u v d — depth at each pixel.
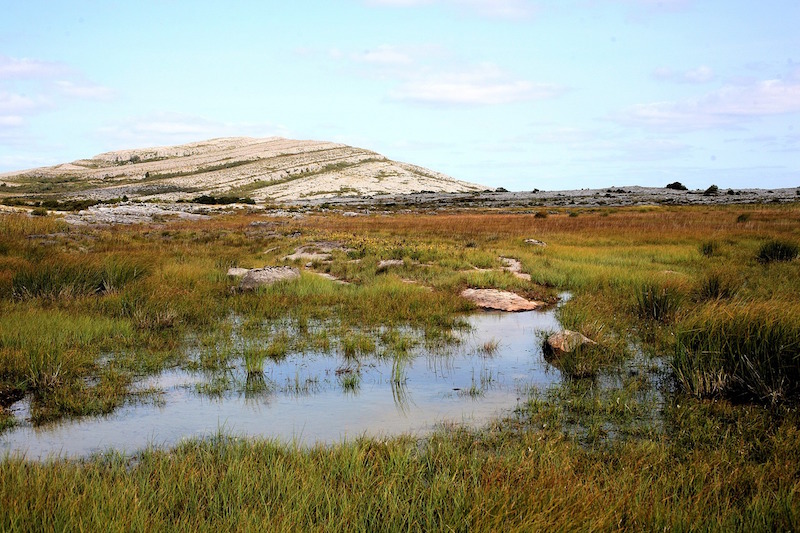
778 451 5.39
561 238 28.81
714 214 41.09
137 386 7.82
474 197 89.81
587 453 5.55
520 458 5.20
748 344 7.31
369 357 9.45
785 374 7.01
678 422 6.39
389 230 35.34
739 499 4.57
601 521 3.89
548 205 69.19
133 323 11.02
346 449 5.38
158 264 18.08
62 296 12.85
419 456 5.45
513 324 12.16
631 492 4.48
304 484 4.59
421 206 74.38
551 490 4.36
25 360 8.00
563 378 8.26
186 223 41.78
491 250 23.39
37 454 5.61
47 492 4.36
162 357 9.04
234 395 7.53
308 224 41.44
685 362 7.77
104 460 5.42
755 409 6.68
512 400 7.34
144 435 6.15
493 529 3.79
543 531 3.83
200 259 20.16
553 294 15.37
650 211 49.06
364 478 4.75
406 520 4.14
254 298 14.02
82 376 8.09
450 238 29.97
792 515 4.07
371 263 19.86
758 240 24.44
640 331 10.77
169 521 4.07
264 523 3.89
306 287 15.13
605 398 7.29
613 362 8.84
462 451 5.61
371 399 7.40
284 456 5.27
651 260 20.78
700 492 4.42
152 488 4.54
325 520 4.06
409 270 18.62
